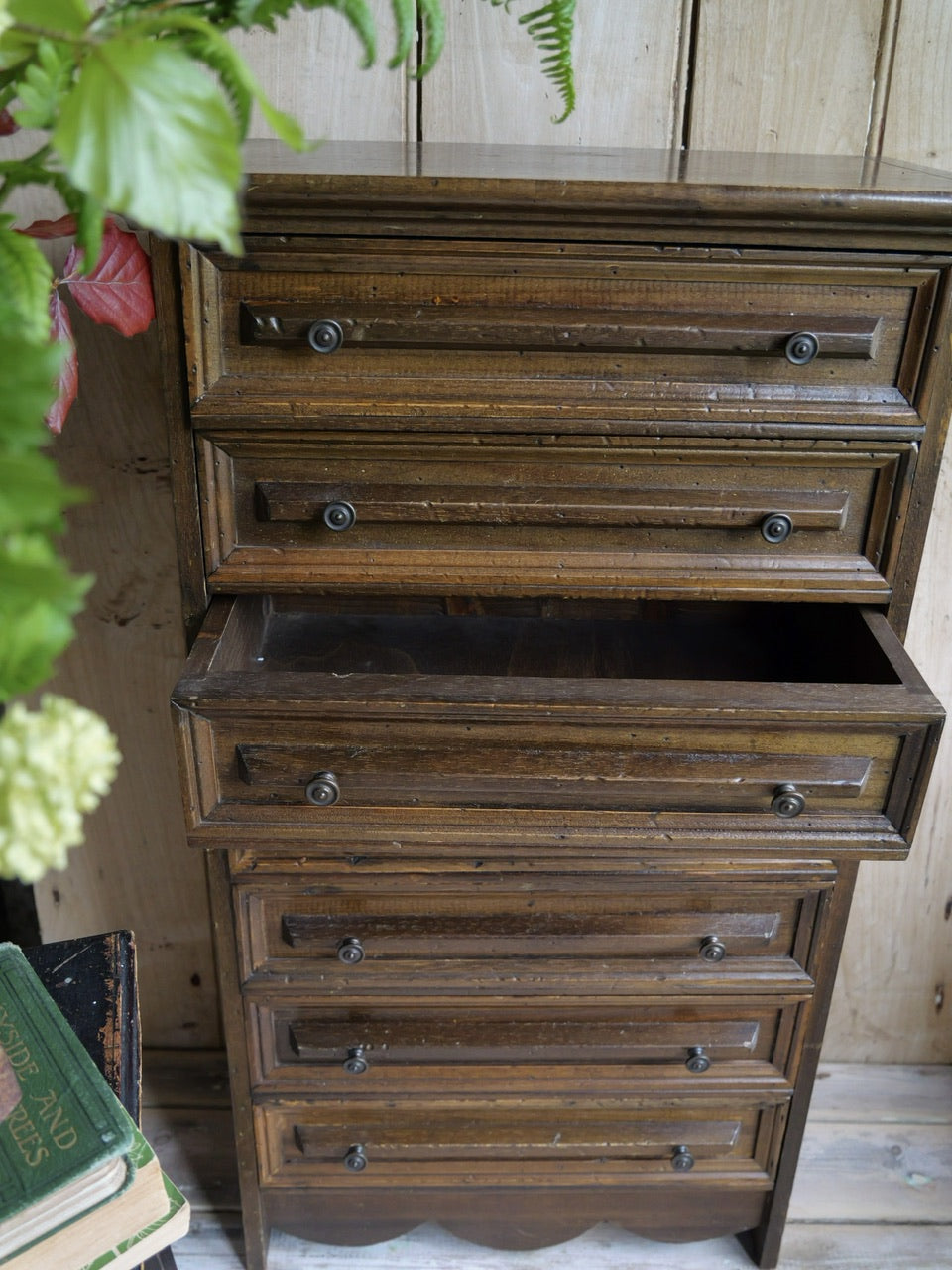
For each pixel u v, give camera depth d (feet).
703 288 2.78
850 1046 5.23
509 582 3.10
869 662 3.09
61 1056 2.34
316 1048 3.67
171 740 4.57
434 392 2.87
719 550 3.11
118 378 3.92
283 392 2.86
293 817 2.98
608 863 3.25
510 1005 3.59
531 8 3.48
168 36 1.55
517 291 2.77
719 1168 4.01
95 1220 2.16
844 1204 4.52
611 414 2.89
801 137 3.71
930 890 4.86
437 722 2.82
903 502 3.03
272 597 3.78
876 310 2.82
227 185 1.19
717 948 3.43
